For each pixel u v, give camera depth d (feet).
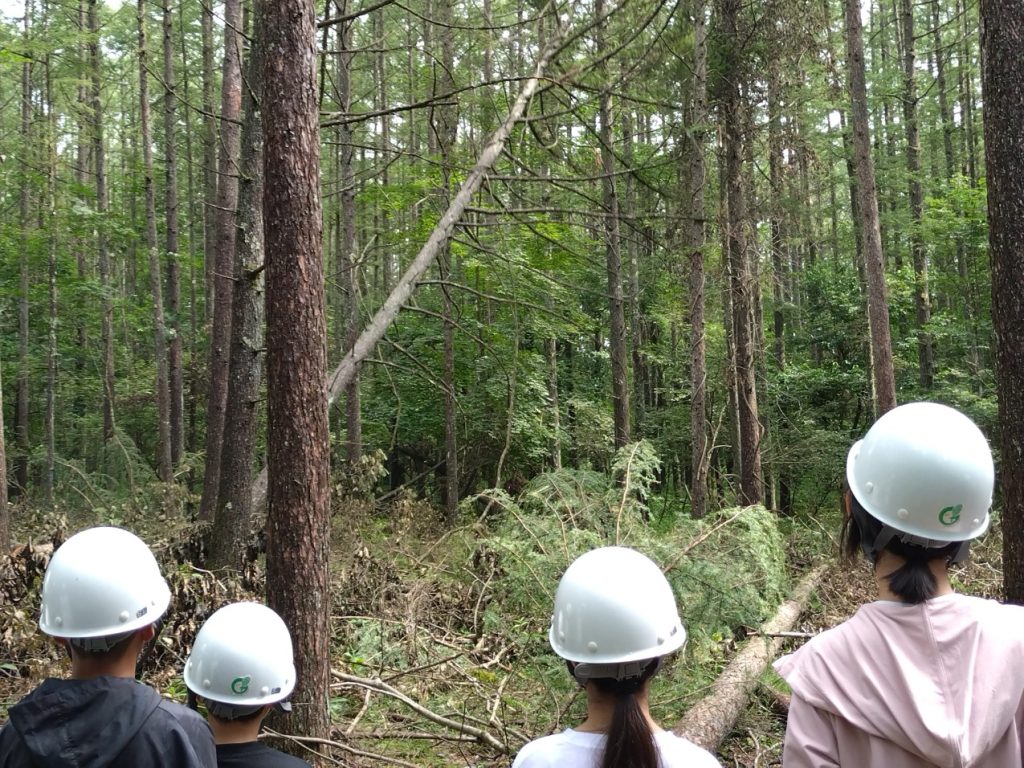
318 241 13.93
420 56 53.62
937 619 5.21
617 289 41.27
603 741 5.11
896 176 68.39
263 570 24.26
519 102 25.77
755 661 18.86
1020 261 15.43
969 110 82.38
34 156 54.49
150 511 37.68
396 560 28.17
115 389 74.13
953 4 93.30
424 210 42.68
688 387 57.88
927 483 5.31
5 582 19.31
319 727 13.51
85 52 66.23
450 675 19.40
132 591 6.68
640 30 24.14
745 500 38.24
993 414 49.78
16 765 5.77
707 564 17.15
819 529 36.14
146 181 57.11
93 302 70.03
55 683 6.13
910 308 63.05
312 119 13.97
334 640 21.01
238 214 25.59
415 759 15.76
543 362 57.88
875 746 5.05
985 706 4.89
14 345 68.95
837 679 5.29
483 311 54.95
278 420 13.55
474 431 54.13
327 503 13.83
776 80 37.06
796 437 51.44
